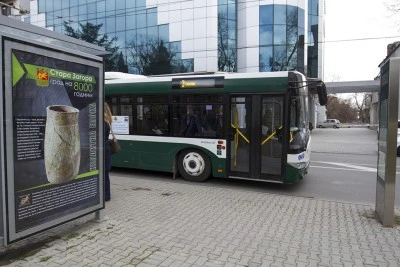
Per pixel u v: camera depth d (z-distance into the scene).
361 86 36.59
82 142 4.77
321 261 4.11
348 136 30.78
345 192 8.34
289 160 7.94
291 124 7.96
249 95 8.27
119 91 9.88
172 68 34.62
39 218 4.14
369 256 4.27
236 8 34.03
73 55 4.56
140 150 9.67
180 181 9.22
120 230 5.04
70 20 39.41
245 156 8.39
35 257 4.08
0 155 3.71
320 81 7.96
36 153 4.07
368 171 11.37
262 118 8.18
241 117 8.39
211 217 5.77
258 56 33.50
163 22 34.72
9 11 10.06
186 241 4.67
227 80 8.47
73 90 4.58
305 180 9.77
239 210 6.21
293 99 7.96
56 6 40.09
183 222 5.48
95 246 4.43
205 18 32.94
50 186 4.27
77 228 5.08
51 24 40.66
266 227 5.30
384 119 5.56
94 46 7.02
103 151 5.18
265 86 8.09
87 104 4.84
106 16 37.31
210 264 3.98
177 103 9.11
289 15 33.41
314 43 40.84
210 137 8.74
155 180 9.14
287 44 33.41
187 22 33.66
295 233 5.05
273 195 7.42
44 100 4.16
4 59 3.65
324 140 25.66
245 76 8.30
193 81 8.86
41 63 4.09
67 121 4.50
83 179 4.81
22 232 3.93
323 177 10.24
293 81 7.87
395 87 5.25
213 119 8.70
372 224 5.50
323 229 5.24
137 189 7.81
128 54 36.56
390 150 5.31
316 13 40.53
